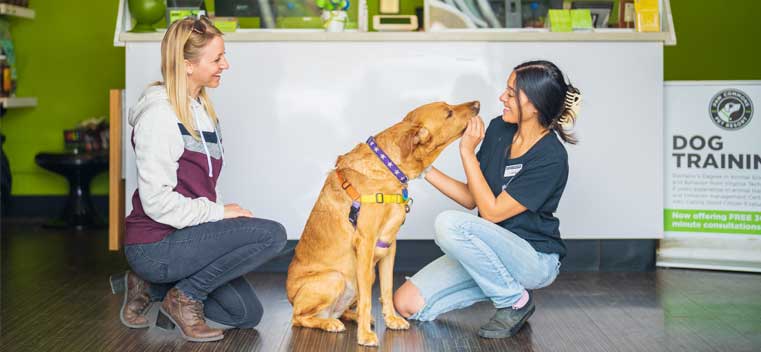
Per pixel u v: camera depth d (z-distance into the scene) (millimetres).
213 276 2713
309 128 3924
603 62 3936
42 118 6109
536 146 2797
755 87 4000
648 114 3971
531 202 2746
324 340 2781
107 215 6086
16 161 6105
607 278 3875
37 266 4180
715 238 4055
